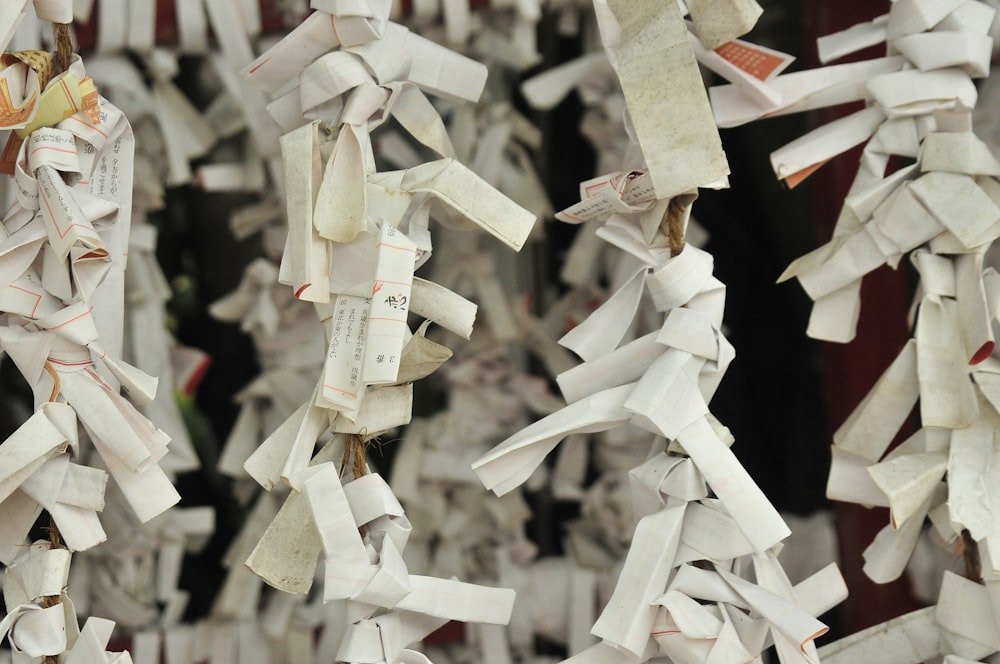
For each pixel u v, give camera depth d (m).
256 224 1.11
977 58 0.88
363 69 0.87
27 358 0.87
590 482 1.16
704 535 0.87
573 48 1.10
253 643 1.11
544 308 1.16
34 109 0.86
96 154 0.89
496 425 1.14
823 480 1.09
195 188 1.14
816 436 1.09
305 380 1.13
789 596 0.88
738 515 0.86
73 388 0.87
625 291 0.88
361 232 0.86
